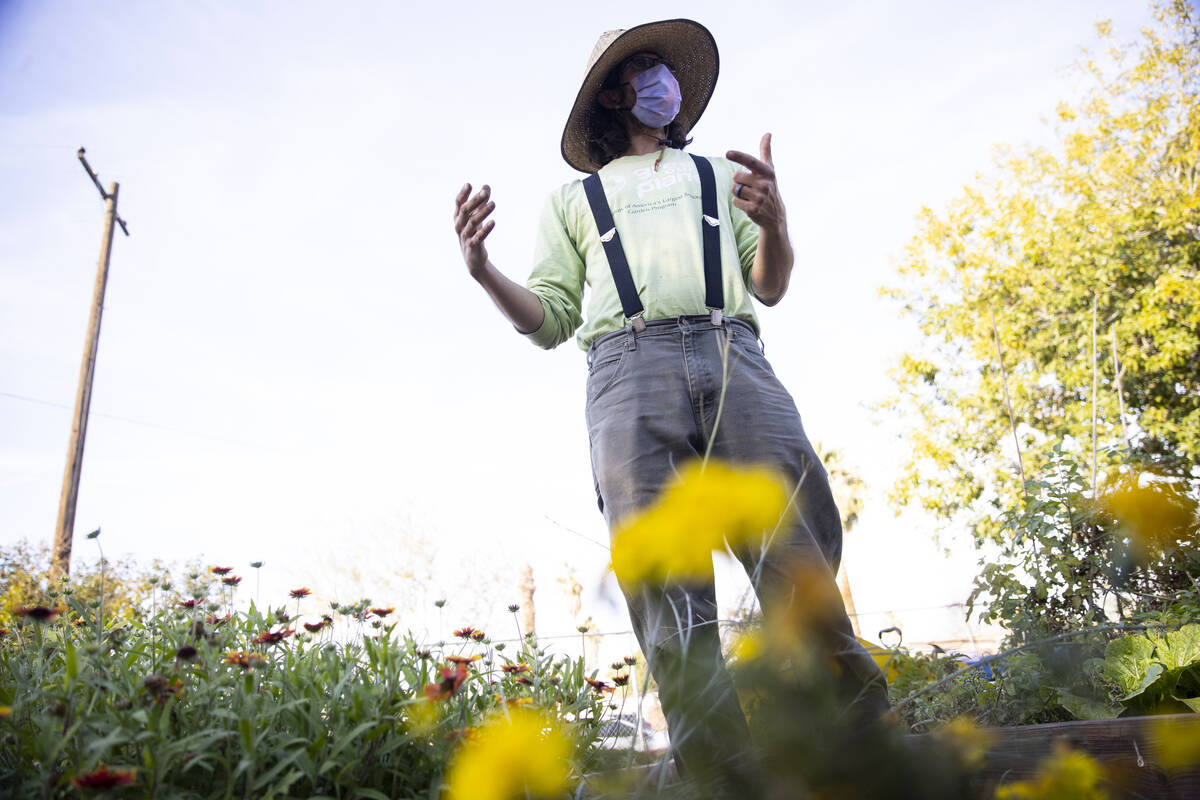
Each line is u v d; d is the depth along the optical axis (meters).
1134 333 11.48
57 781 0.98
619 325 1.77
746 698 0.82
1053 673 1.87
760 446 1.61
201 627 1.28
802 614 0.92
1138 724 1.13
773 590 1.43
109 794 0.92
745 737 1.03
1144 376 11.30
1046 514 2.39
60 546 10.80
